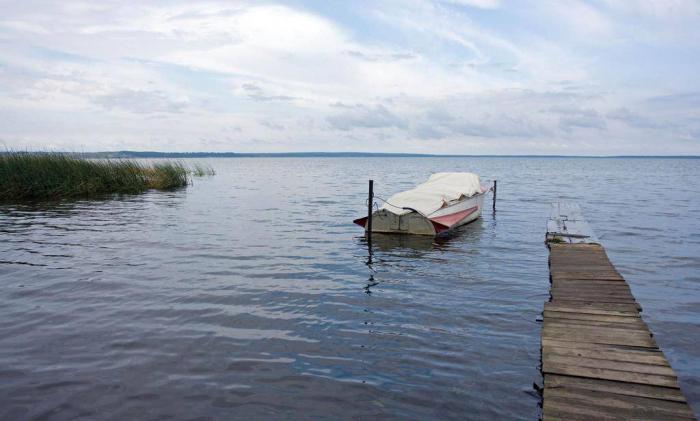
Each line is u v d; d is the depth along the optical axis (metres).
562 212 25.48
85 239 16.98
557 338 7.66
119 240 16.91
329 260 14.44
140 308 9.65
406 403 6.18
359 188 46.53
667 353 7.80
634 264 14.20
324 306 10.01
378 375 6.92
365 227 19.31
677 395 5.84
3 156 28.50
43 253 14.59
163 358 7.37
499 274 12.88
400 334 8.48
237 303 10.09
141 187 35.56
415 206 19.39
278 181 58.12
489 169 113.31
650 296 10.95
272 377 6.82
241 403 6.13
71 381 6.62
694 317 9.51
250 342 8.04
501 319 9.28
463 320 9.22
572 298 10.04
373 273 12.90
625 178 70.12
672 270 13.44
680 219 24.03
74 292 10.63
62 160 30.75
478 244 17.33
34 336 8.16
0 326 8.58
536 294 10.99
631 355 6.97
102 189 32.41
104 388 6.44
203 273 12.52
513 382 6.73
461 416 5.90
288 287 11.38
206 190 39.44
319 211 26.91
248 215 24.58
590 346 7.32
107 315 9.22
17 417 5.74
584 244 16.28
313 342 8.09
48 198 29.02
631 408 5.57
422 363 7.31
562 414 5.48
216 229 19.80
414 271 13.16
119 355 7.45
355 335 8.42
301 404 6.13
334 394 6.38
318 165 152.12
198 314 9.37
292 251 15.67
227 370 7.01
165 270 12.74
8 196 27.67
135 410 5.93
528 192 42.34
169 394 6.31
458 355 7.61
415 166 140.50
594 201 33.72
